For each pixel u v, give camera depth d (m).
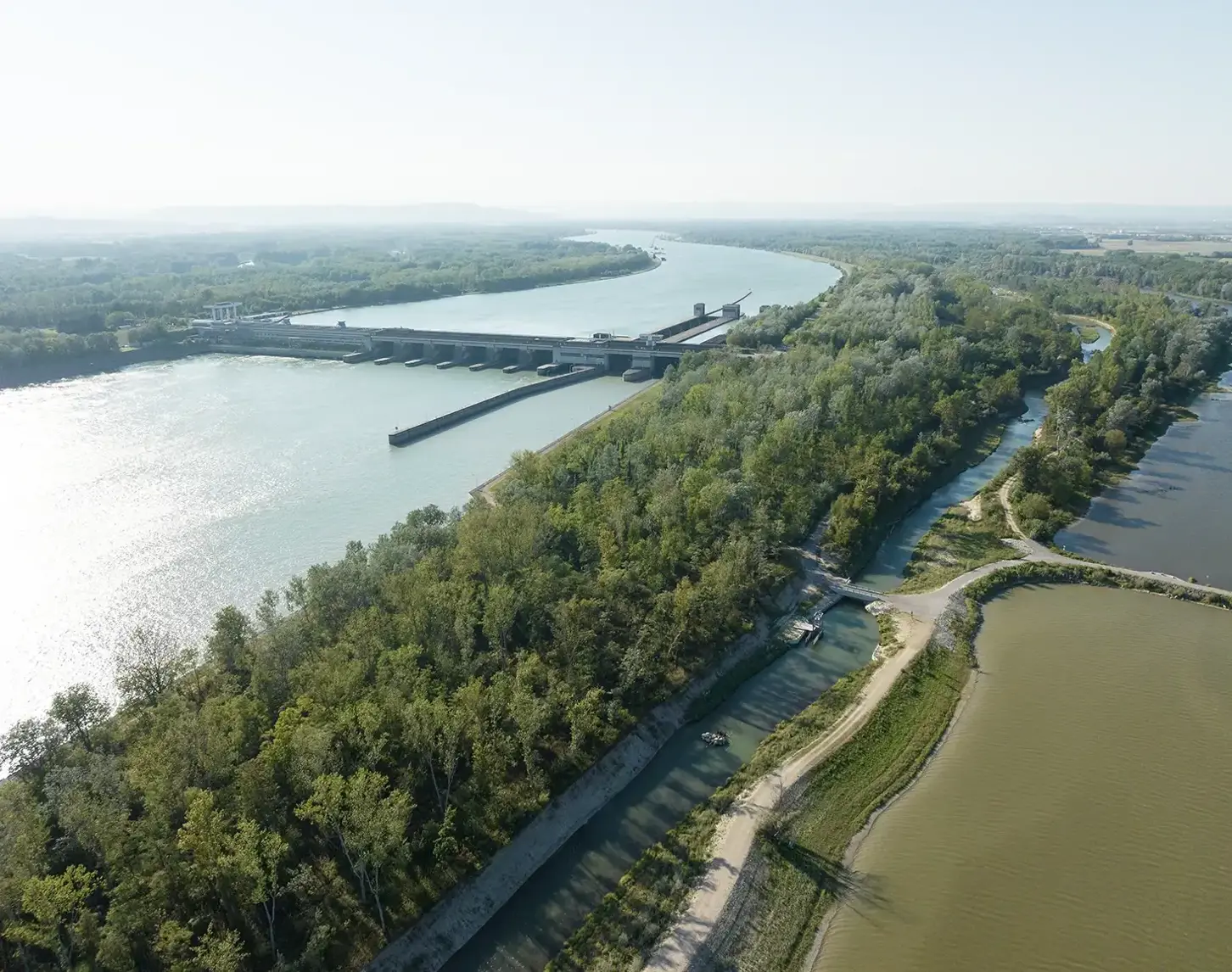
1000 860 93.94
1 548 178.12
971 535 178.62
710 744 115.06
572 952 83.81
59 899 71.69
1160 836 97.06
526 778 102.88
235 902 79.44
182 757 89.56
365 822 81.19
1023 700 122.88
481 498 171.00
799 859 94.38
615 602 131.25
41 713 126.12
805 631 141.38
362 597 128.38
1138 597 152.75
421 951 83.06
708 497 156.88
